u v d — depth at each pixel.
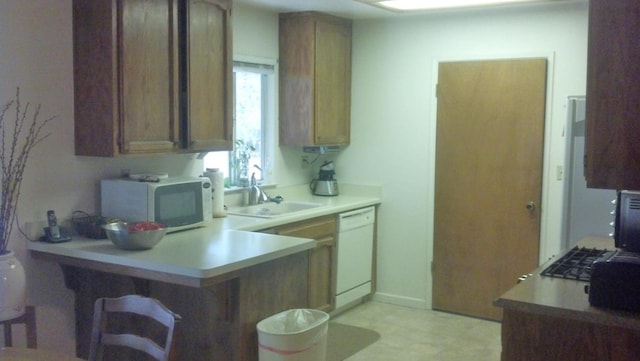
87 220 3.37
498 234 4.86
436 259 5.14
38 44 3.19
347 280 4.99
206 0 3.73
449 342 4.41
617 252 2.63
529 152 4.69
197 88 3.72
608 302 2.24
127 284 3.22
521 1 4.35
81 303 3.40
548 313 2.27
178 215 3.58
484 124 4.84
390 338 4.48
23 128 3.15
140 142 3.38
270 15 4.93
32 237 3.22
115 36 3.21
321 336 3.21
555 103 4.58
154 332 3.20
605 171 2.16
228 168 4.75
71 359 2.03
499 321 4.89
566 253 3.16
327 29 5.03
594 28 2.14
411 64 5.12
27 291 3.21
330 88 5.13
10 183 3.08
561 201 4.46
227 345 3.05
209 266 2.76
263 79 5.02
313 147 5.26
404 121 5.19
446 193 5.05
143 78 3.38
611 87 2.13
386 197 5.32
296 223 4.33
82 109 3.33
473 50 4.84
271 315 3.23
